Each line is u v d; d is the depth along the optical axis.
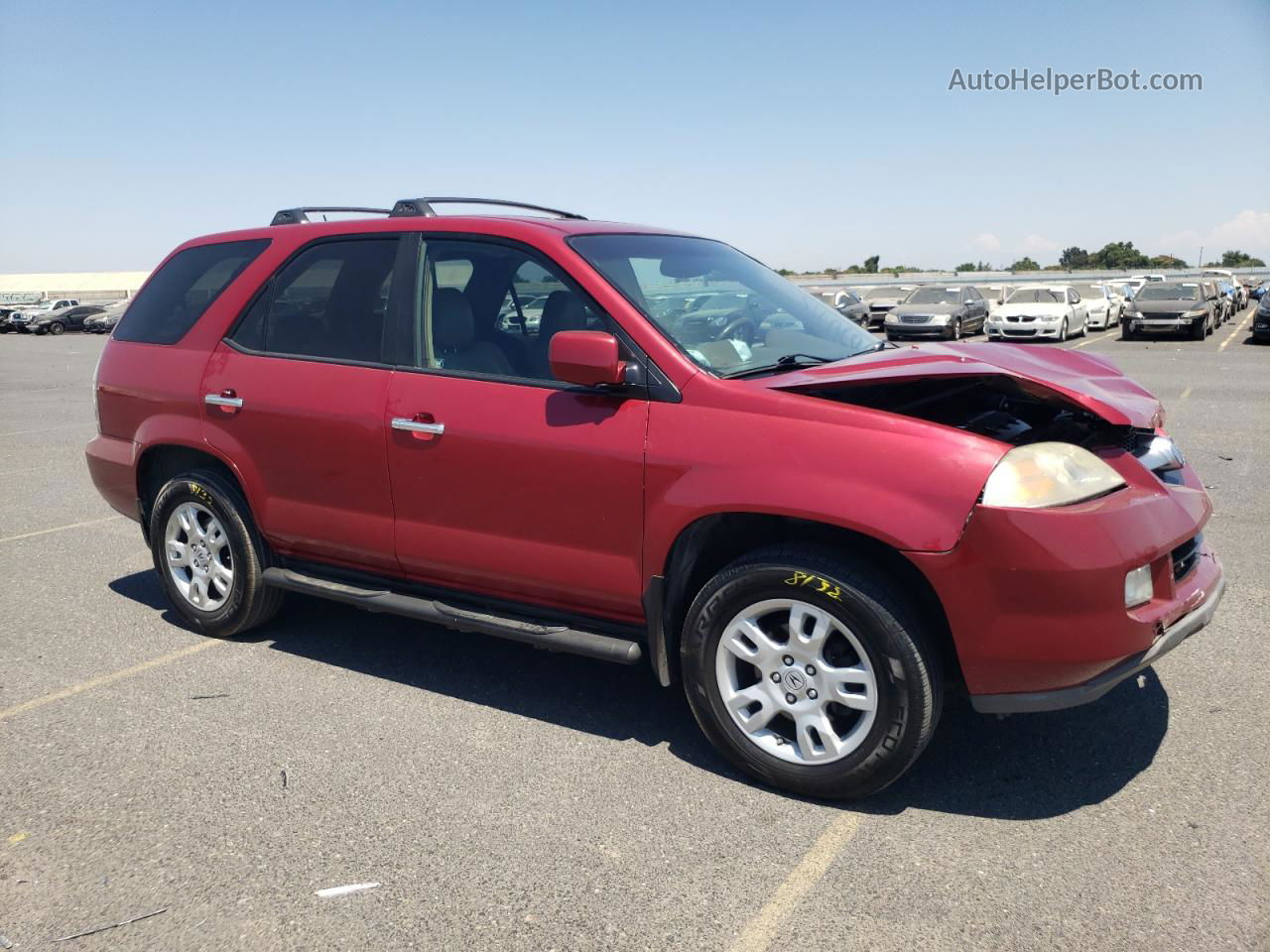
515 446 3.52
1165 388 14.74
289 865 2.85
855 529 2.92
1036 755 3.44
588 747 3.57
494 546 3.65
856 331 4.21
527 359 3.63
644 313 3.43
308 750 3.55
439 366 3.80
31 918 2.62
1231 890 2.64
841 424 3.02
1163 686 3.96
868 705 3.01
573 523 3.45
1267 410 12.11
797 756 3.17
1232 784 3.20
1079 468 2.96
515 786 3.28
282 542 4.33
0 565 6.06
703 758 3.48
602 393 3.39
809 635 3.13
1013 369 3.44
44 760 3.50
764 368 3.48
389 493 3.88
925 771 3.35
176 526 4.73
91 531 6.98
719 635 3.25
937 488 2.86
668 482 3.23
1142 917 2.54
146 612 5.14
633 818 3.07
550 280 3.61
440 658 4.44
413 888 2.73
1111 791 3.18
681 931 2.53
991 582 2.83
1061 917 2.55
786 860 2.83
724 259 4.30
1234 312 45.12
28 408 15.27
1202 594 3.17
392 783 3.30
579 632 3.56
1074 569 2.78
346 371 4.00
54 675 4.27
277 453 4.19
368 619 4.98
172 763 3.47
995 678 2.92
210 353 4.47
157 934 2.55
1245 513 6.78
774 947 2.46
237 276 4.49
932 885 2.70
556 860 2.85
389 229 4.06
